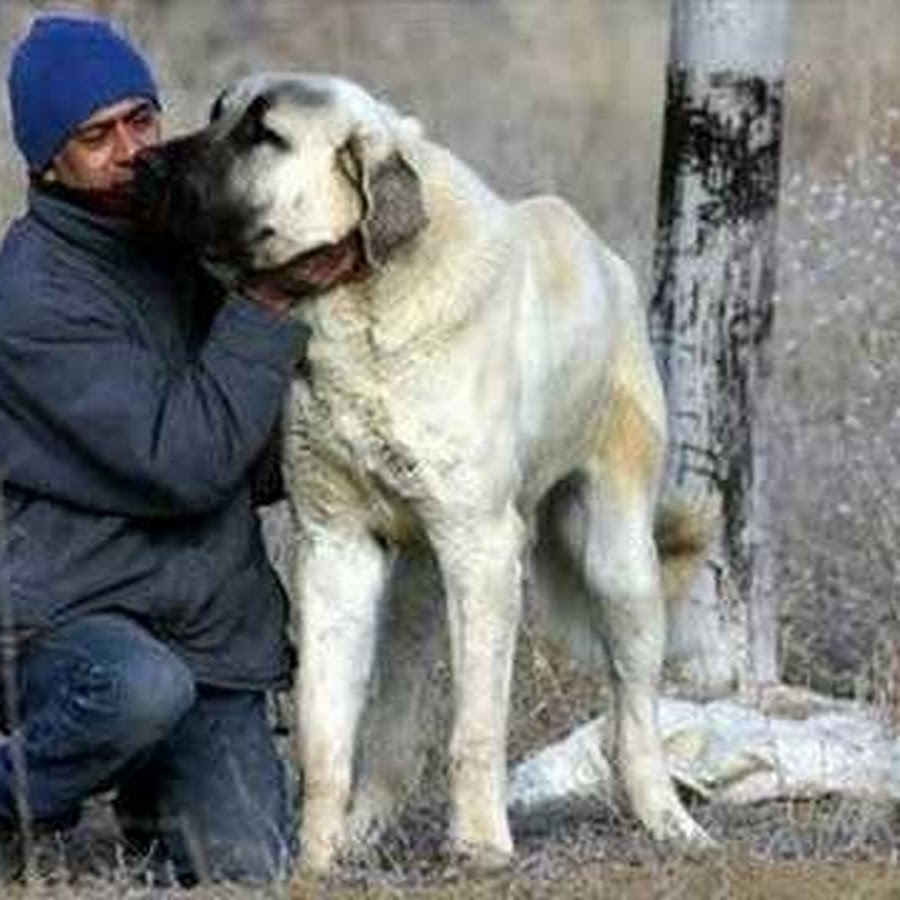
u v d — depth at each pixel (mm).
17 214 16078
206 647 11867
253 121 11625
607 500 12953
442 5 27188
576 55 26859
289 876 11703
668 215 14727
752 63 14539
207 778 11977
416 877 11695
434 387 11758
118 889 11477
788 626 15477
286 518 14523
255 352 11516
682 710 13836
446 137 21031
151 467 11406
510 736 13945
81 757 11578
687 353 14703
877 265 15734
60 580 11594
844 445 15758
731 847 11906
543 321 12242
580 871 11461
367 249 11523
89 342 11477
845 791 12914
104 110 11539
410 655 12602
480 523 11898
